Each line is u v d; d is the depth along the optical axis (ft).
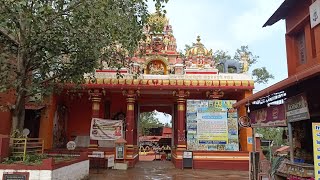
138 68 63.77
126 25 37.01
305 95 23.16
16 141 35.45
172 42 74.95
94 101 62.95
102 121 61.21
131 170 56.75
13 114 38.24
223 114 60.80
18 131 36.94
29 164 31.99
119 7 36.22
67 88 57.41
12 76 41.37
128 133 63.16
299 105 24.16
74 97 69.92
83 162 44.50
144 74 66.23
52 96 61.16
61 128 68.13
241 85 62.54
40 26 33.81
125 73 62.49
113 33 37.06
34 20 31.48
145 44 68.49
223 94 65.36
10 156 34.53
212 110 60.95
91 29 36.58
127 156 62.08
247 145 60.85
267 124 31.27
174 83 62.64
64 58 45.91
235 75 63.26
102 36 37.99
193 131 60.64
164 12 34.63
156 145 117.80
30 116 64.39
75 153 54.75
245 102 32.71
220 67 81.61
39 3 31.07
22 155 34.73
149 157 92.58
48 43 36.06
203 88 62.85
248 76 63.26
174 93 64.08
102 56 43.29
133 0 36.11
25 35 35.65
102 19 34.88
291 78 21.65
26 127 63.77
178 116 63.57
